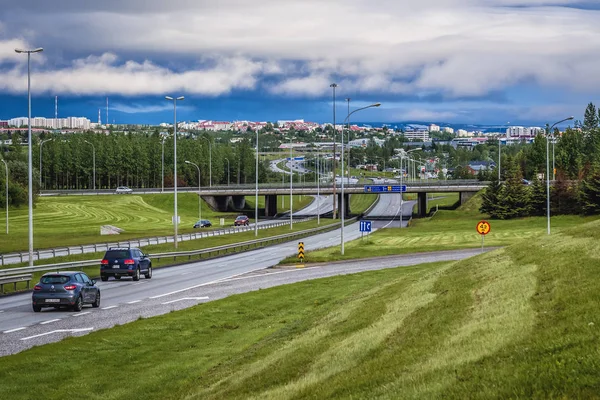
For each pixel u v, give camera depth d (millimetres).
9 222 127188
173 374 21766
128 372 22109
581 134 190750
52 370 22156
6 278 43562
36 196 150625
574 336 13555
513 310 17641
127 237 99375
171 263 66688
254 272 55625
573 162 176625
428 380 13414
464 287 23797
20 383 20562
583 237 26766
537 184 125062
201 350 25453
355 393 14031
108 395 19453
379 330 20516
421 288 27094
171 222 139500
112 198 167750
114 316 33812
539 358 12922
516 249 29344
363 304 28188
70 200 163000
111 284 48656
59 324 31344
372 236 99625
